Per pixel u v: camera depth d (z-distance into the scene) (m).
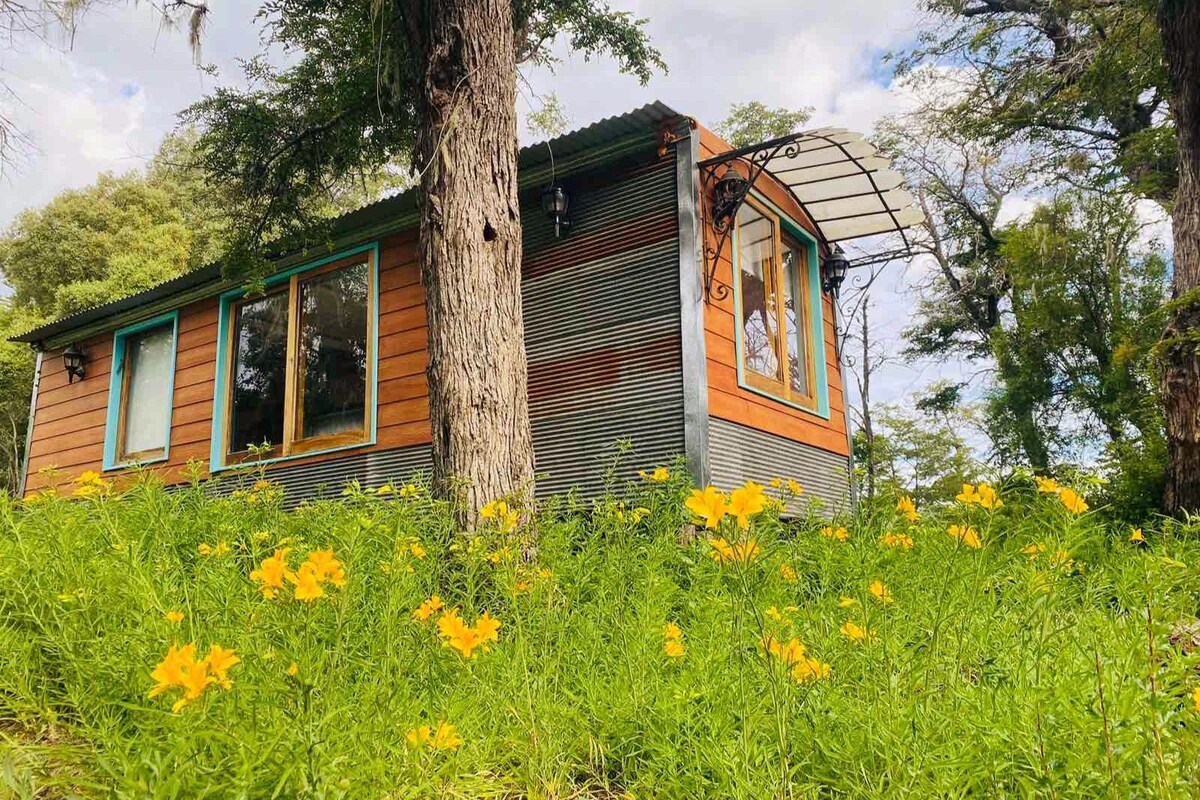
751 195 6.24
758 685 1.79
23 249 24.55
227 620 2.04
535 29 7.08
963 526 1.99
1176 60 7.11
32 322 22.84
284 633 1.74
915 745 1.49
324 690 1.60
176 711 1.26
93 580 2.28
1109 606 2.09
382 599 2.16
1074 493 1.78
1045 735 1.47
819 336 7.09
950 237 17.70
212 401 8.35
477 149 4.09
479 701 2.01
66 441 10.16
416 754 1.55
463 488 3.52
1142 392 10.79
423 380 6.62
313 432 7.44
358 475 6.88
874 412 19.03
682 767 1.78
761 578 1.58
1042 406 12.80
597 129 5.58
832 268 7.41
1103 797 1.34
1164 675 1.42
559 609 2.51
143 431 9.27
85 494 2.78
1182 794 1.27
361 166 7.22
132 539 2.68
